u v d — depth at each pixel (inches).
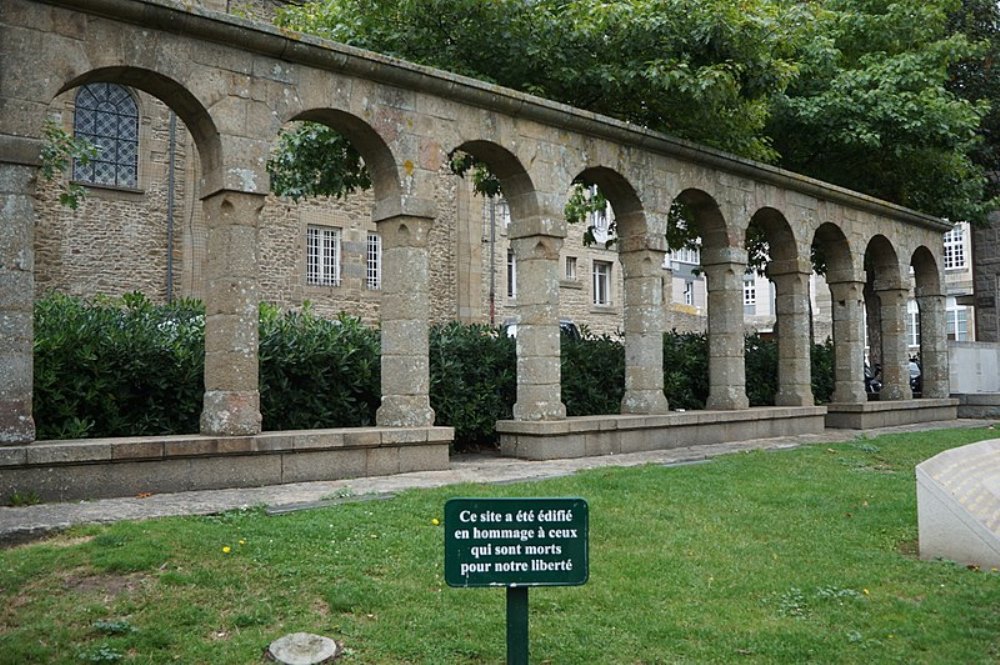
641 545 267.1
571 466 404.8
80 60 310.2
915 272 782.5
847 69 740.7
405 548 245.6
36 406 343.3
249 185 346.6
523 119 438.3
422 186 398.0
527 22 515.5
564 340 557.9
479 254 1063.6
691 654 194.4
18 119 297.7
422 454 385.7
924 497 269.3
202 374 389.1
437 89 401.1
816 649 197.6
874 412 660.7
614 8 495.8
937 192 773.9
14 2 298.5
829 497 344.5
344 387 438.9
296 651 183.6
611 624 207.9
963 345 839.7
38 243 740.7
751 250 821.9
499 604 214.7
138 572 216.1
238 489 324.5
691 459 437.7
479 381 488.1
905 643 203.5
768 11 561.9
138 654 180.1
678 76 489.4
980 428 641.0
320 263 927.0
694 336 657.6
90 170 778.8
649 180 498.3
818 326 1620.3
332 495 306.2
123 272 786.8
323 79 370.0
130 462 306.7
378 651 187.8
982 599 231.0
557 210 451.5
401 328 392.8
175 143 820.0
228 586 212.7
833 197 629.6
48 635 185.5
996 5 858.8
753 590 233.9
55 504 283.9
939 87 685.9
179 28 329.1
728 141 568.4
